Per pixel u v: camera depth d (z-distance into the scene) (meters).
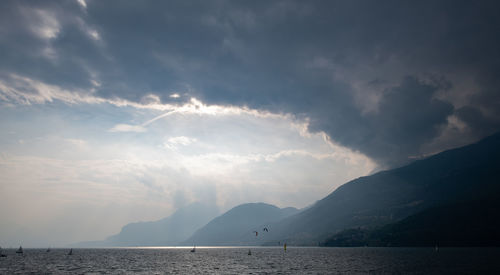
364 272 122.31
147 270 137.25
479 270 124.38
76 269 141.50
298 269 137.00
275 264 167.50
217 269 140.88
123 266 159.88
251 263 177.50
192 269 141.38
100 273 124.06
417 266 143.88
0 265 161.88
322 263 170.25
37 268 145.75
